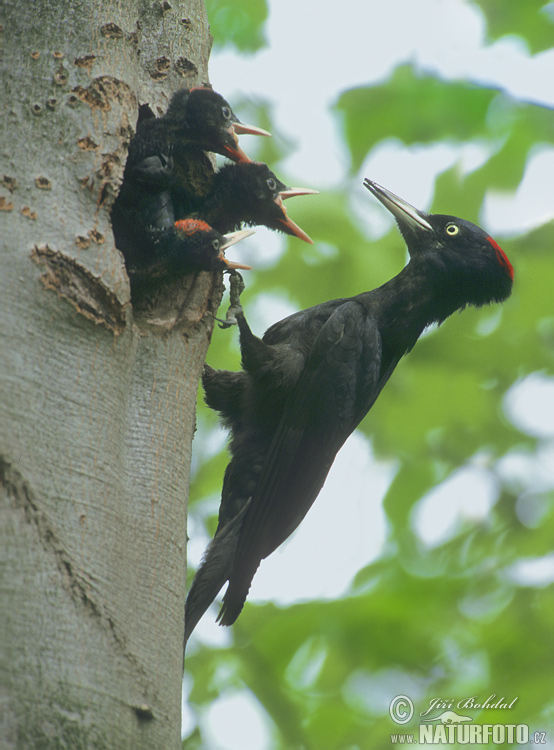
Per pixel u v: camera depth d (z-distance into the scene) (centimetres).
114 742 515
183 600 620
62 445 566
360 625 1234
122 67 705
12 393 559
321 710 1209
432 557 1399
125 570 577
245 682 1196
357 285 1369
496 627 1252
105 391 606
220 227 959
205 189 923
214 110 855
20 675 496
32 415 561
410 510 1429
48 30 688
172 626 595
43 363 581
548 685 1179
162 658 573
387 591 1302
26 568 523
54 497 549
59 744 490
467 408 1466
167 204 781
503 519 1441
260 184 927
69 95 673
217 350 1380
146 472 637
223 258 765
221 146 883
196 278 792
